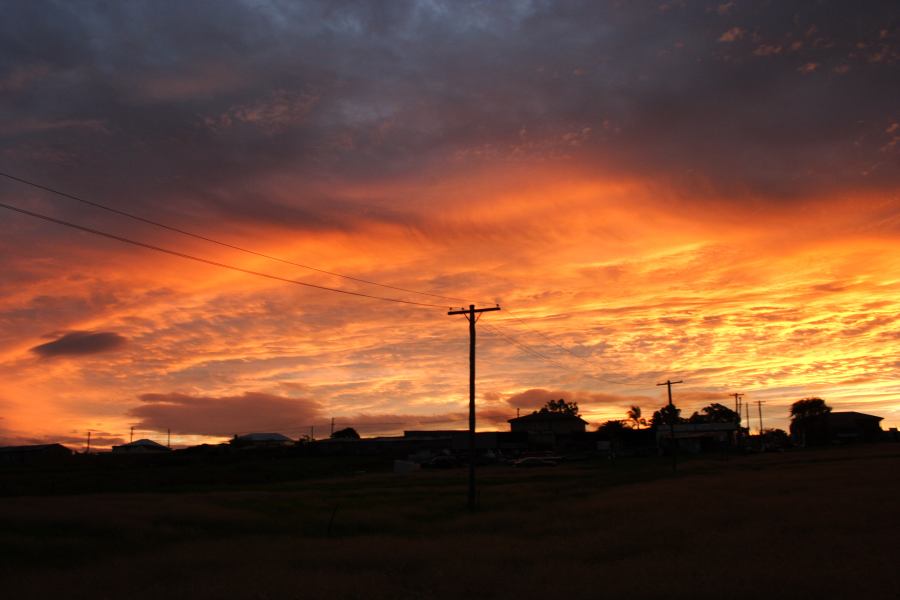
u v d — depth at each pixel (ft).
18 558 74.79
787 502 100.32
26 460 388.16
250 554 71.41
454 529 97.04
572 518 100.01
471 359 138.51
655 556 60.75
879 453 309.42
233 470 282.15
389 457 380.37
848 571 50.08
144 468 299.58
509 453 402.11
